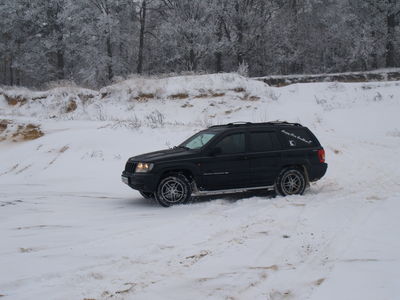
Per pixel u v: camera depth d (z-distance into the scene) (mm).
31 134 17812
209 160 9242
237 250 5871
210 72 39531
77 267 5289
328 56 43219
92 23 36156
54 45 39500
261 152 9602
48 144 15461
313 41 42406
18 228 7195
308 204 8641
